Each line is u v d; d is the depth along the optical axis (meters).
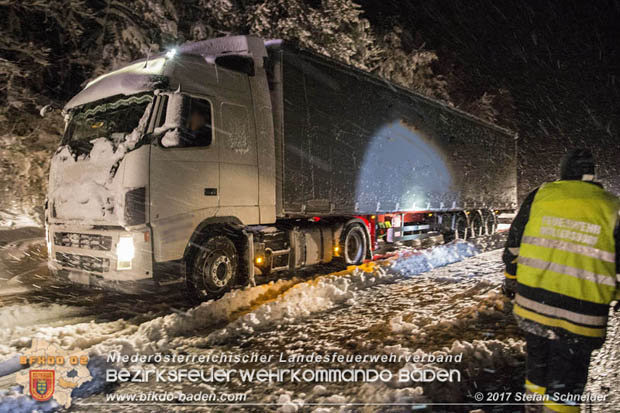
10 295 6.35
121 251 5.18
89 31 14.03
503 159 15.32
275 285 6.54
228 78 6.20
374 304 5.55
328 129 7.59
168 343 4.25
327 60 7.55
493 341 4.05
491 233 14.87
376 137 8.81
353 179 8.17
